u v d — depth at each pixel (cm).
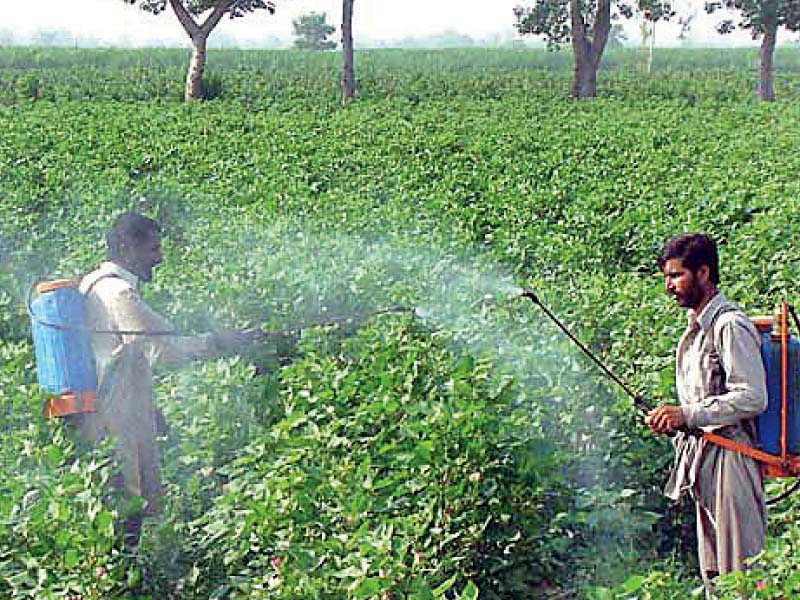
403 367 919
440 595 647
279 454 823
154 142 2822
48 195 2055
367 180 2253
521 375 936
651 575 657
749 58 10069
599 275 1415
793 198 1912
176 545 777
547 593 782
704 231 1706
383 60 9512
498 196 1988
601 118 3919
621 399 898
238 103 4841
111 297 823
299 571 670
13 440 861
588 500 812
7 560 699
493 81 7056
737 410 666
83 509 711
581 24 5753
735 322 673
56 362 828
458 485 759
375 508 742
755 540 686
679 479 709
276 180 2153
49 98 5956
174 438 941
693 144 2938
